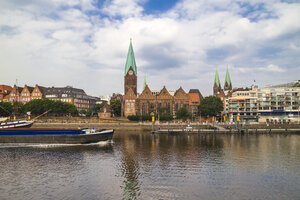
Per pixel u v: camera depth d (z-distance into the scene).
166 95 173.12
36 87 187.25
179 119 158.75
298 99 157.38
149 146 69.56
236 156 54.56
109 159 51.12
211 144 74.50
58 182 35.62
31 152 59.50
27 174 39.91
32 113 152.12
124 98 170.25
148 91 172.25
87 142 72.81
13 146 69.62
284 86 181.88
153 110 171.12
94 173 40.25
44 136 71.19
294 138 93.56
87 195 30.61
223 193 31.41
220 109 159.50
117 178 37.38
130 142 78.88
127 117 156.38
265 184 34.91
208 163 47.38
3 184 34.88
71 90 197.00
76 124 134.62
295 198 29.95
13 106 154.25
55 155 55.66
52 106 154.75
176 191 31.92
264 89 162.75
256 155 55.84
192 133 114.50
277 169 43.12
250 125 129.88
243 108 158.62
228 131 115.06
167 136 102.06
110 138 75.69
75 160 50.28
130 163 47.34
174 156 54.28
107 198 29.67
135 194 30.86
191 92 195.62
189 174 39.53
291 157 53.59
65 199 29.42
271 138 93.75
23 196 30.39
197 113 176.62
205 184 34.69
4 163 47.78
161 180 36.41
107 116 168.25
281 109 155.75
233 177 38.09
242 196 30.45
